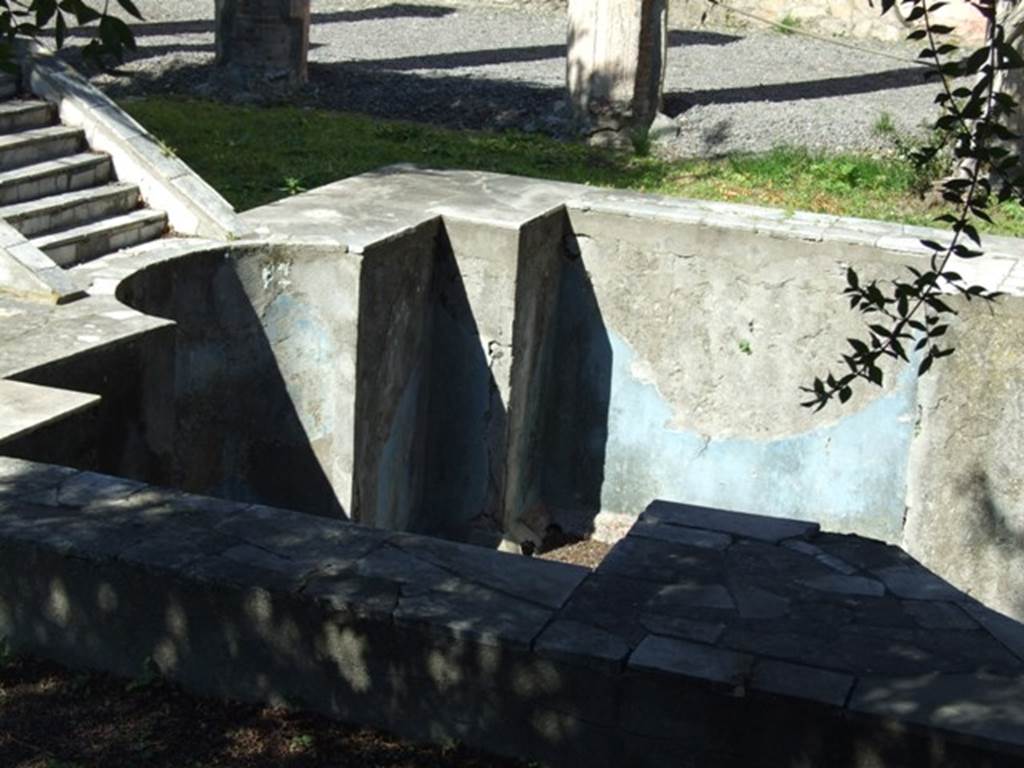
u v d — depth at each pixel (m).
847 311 11.56
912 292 5.23
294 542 5.73
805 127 16.14
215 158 13.89
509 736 5.18
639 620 5.25
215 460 10.47
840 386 5.44
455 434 11.80
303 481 10.74
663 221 11.90
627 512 12.66
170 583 5.48
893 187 13.96
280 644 5.39
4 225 9.35
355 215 11.24
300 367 10.55
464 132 15.74
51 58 11.07
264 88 16.69
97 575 5.58
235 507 6.00
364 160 14.19
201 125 15.10
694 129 16.06
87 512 5.93
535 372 12.18
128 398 8.55
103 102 10.95
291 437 10.67
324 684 5.38
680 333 12.13
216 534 5.75
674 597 5.42
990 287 10.66
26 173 10.08
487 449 11.73
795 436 11.97
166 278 9.90
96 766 5.14
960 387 10.80
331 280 10.36
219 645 5.48
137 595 5.54
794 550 5.84
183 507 5.99
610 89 15.62
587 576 5.55
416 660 5.22
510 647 5.08
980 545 10.91
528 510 12.53
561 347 12.50
